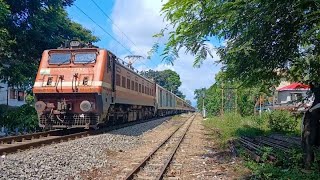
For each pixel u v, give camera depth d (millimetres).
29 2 27562
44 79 17750
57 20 30750
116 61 21062
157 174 9750
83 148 13000
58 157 10656
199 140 20125
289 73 10422
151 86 37844
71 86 17312
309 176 8375
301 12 6645
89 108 17000
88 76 17516
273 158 10656
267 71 10414
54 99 17844
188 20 8008
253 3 6977
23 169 8570
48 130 18656
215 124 32844
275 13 7066
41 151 11109
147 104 34531
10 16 26234
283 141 15922
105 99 18188
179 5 7500
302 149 10219
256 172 9023
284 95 37625
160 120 38906
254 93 12734
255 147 13562
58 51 18328
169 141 18891
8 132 24969
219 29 7910
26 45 28469
